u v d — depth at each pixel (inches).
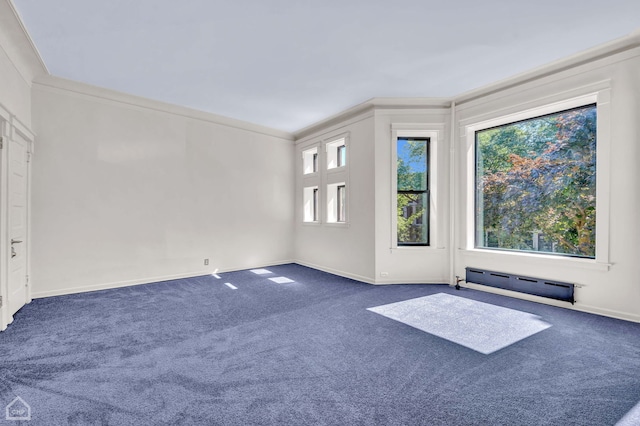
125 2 99.6
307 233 248.4
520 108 154.3
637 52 120.6
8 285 116.0
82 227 164.9
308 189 256.4
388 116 188.4
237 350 95.7
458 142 182.1
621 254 124.0
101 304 143.7
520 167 162.6
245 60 138.3
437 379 79.2
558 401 69.9
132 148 181.6
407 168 193.8
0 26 111.9
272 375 80.9
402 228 193.9
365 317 127.0
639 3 99.4
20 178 136.9
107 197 172.9
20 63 134.7
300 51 130.8
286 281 194.2
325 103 190.4
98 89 168.1
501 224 169.9
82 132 164.7
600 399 70.7
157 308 138.3
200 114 207.8
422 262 188.4
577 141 142.1
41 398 70.4
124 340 103.0
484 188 177.2
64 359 89.4
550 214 151.2
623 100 123.5
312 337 106.1
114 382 77.3
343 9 103.7
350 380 78.6
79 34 117.9
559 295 140.3
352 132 205.9
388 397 71.4
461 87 166.4
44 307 138.3
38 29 114.3
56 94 157.0
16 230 132.6
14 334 107.7
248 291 168.9
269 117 217.9
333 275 213.5
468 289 173.9
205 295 160.4
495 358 90.8
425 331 111.7
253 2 100.1
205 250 212.2
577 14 105.6
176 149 199.0
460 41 122.9
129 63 141.0
